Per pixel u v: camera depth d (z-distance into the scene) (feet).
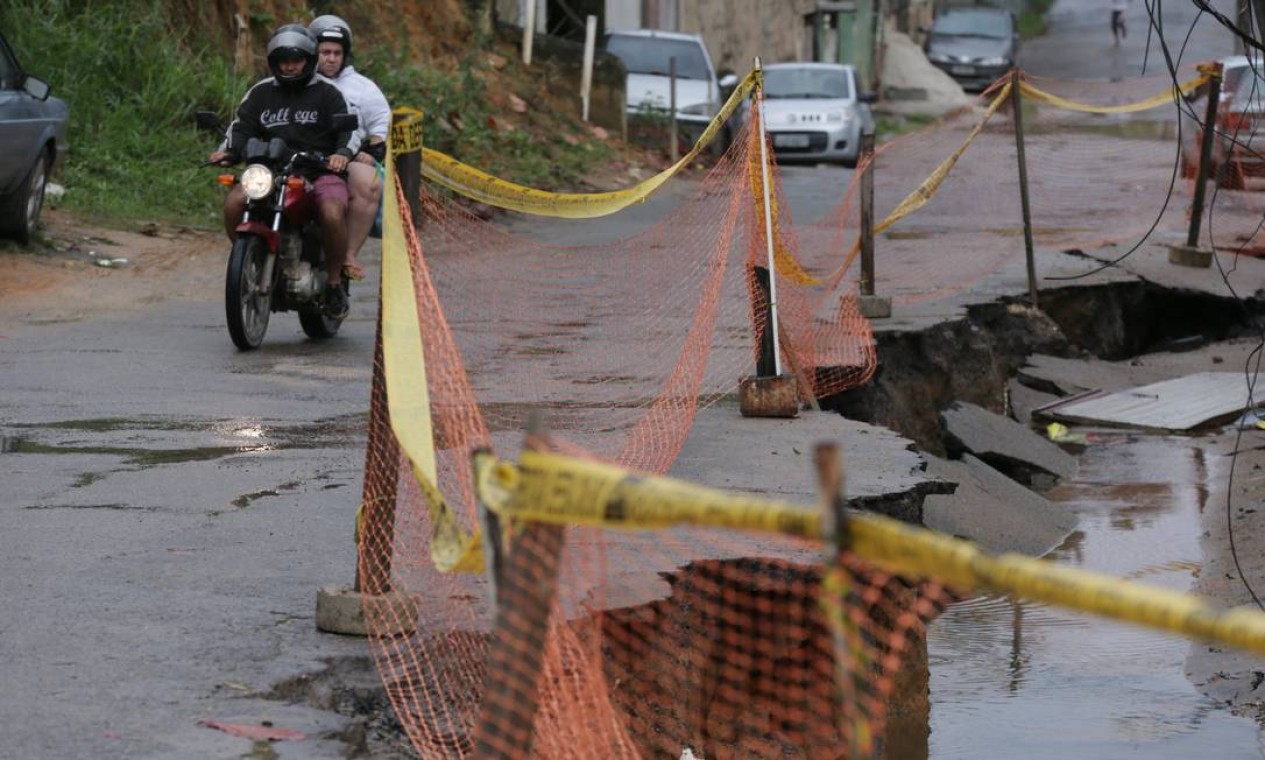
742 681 36.70
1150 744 42.42
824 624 37.19
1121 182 168.25
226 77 138.21
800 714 36.68
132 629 34.17
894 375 81.05
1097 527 68.49
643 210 146.20
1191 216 117.39
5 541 41.29
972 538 62.75
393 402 29.01
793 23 302.66
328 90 74.38
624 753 29.25
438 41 183.62
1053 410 90.43
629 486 17.24
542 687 28.40
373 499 34.01
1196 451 82.53
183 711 29.73
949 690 46.98
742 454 53.67
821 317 84.48
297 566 39.34
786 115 203.82
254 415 60.08
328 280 75.92
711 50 269.23
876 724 39.45
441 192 120.88
